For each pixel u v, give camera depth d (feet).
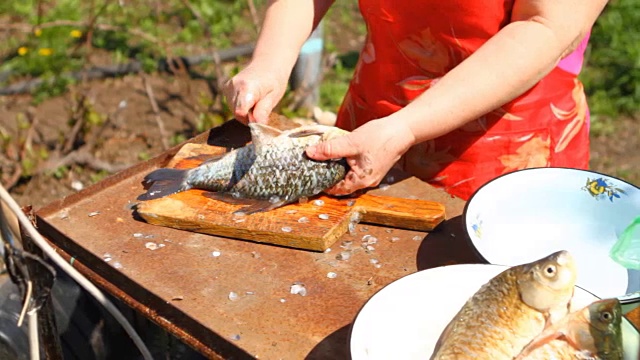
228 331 4.93
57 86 15.52
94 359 7.88
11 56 16.57
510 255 5.70
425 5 6.69
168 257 5.66
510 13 6.49
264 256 5.69
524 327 4.16
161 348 8.26
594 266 5.68
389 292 4.77
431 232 5.97
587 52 17.62
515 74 5.95
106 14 18.35
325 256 5.70
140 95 15.38
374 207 6.07
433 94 6.05
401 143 6.00
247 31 18.07
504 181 5.99
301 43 7.41
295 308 5.15
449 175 7.29
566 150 7.38
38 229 6.08
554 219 5.95
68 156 13.12
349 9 19.51
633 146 14.76
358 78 7.70
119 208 6.24
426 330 4.68
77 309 7.80
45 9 18.35
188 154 6.91
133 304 5.38
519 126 7.04
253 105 6.82
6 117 14.52
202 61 16.57
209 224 5.88
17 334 7.67
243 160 6.26
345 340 4.87
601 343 4.05
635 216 5.76
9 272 5.20
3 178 12.81
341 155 6.00
